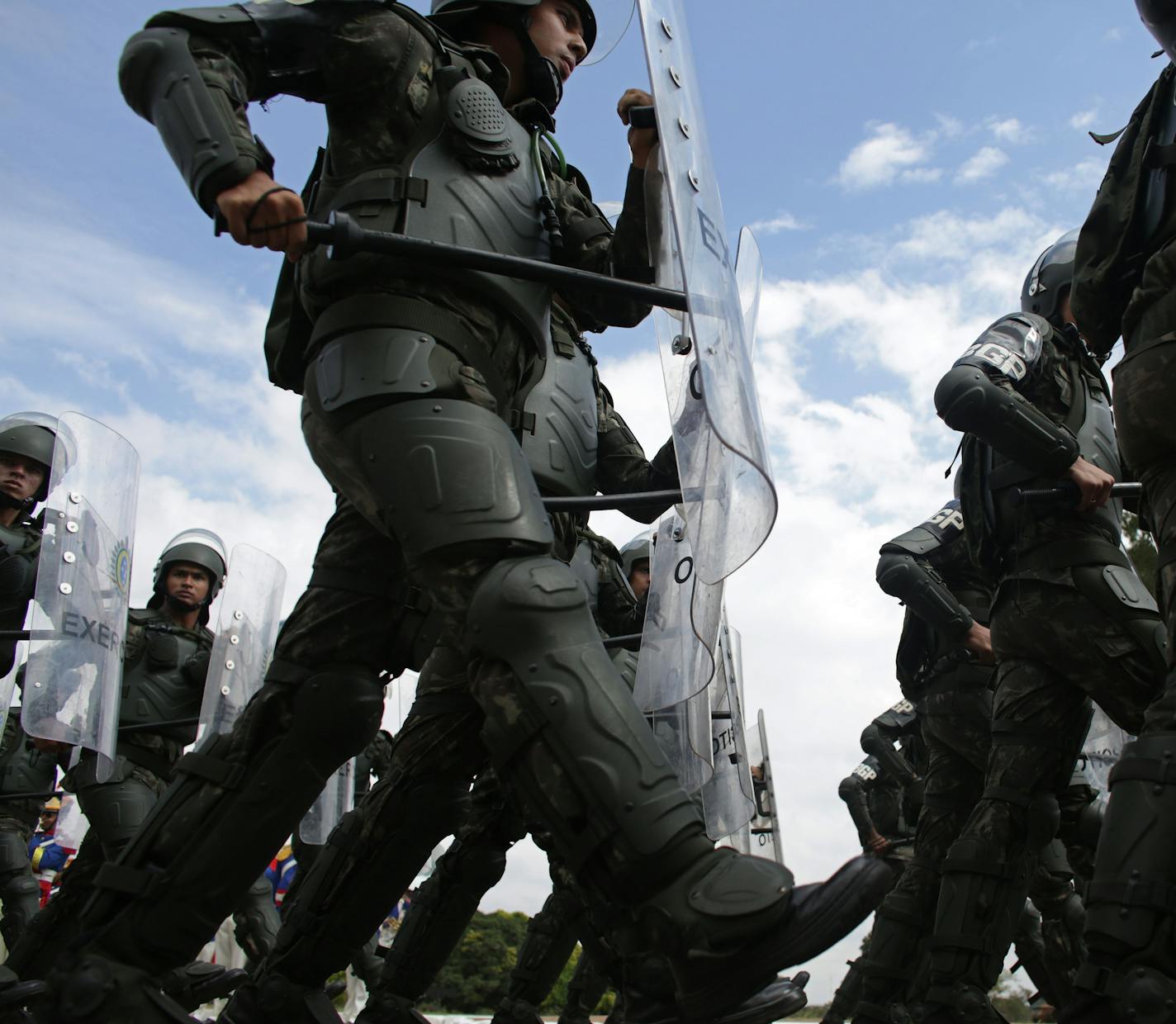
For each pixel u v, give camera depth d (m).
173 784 2.24
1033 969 5.49
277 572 5.12
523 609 1.79
